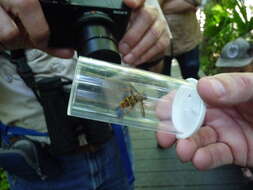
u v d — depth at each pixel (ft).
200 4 1.39
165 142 0.56
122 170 0.80
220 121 0.57
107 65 0.43
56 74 0.62
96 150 0.70
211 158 0.53
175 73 2.40
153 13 0.50
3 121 0.67
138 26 0.49
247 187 1.33
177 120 0.51
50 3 0.42
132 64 0.55
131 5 0.45
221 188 1.36
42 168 0.64
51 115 0.60
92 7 0.44
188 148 0.52
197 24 1.55
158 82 0.54
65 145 0.63
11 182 0.76
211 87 0.43
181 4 1.34
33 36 0.43
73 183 0.71
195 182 1.42
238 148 0.55
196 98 0.48
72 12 0.43
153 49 0.53
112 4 0.45
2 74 0.62
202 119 0.46
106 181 0.76
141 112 0.53
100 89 0.46
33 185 0.70
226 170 1.46
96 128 0.64
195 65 1.56
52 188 0.70
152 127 0.54
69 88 0.61
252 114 0.54
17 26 0.44
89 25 0.43
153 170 1.51
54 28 0.44
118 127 0.79
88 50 0.41
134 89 0.51
